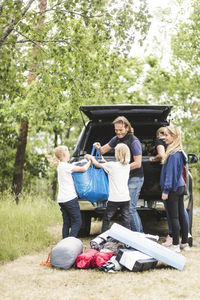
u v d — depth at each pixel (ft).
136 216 16.96
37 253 16.53
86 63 26.12
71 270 13.76
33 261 15.06
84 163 17.72
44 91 26.04
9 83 25.17
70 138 75.20
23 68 23.26
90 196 16.43
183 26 47.16
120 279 12.53
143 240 14.11
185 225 16.80
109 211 15.88
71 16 23.17
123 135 17.01
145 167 18.07
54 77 25.18
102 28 23.34
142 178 17.03
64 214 16.83
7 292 11.34
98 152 17.38
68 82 26.45
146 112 19.43
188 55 47.32
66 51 24.89
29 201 28.53
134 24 22.71
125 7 22.50
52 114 35.12
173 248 16.29
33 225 20.31
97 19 23.15
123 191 15.84
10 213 23.09
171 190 16.19
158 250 13.85
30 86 33.50
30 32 23.75
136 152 16.67
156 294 11.02
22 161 52.49
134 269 13.30
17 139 54.54
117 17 22.63
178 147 16.14
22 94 27.63
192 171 53.88
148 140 20.99
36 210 25.73
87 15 22.88
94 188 16.37
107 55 26.32
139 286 11.76
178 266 13.64
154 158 17.95
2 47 21.15
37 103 29.58
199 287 11.63
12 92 26.23
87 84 26.78
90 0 22.17
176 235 16.22
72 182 16.39
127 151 15.85
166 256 13.76
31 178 64.59
